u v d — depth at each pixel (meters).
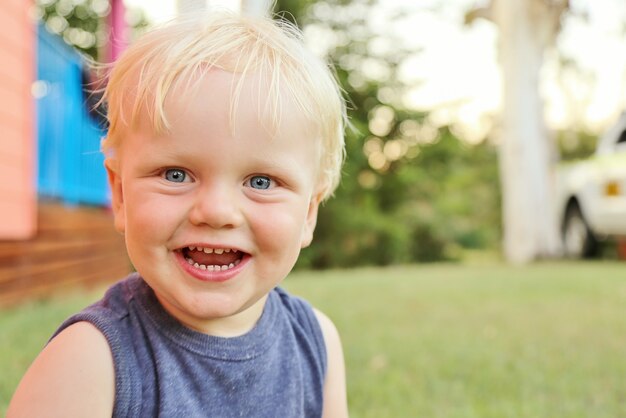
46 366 1.19
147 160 1.18
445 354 3.14
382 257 16.19
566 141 18.97
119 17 6.01
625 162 7.13
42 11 17.45
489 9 10.99
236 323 1.35
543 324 3.84
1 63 4.45
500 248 20.00
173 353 1.27
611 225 7.49
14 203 4.63
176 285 1.20
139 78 1.22
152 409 1.23
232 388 1.31
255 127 1.19
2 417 2.04
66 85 5.89
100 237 6.71
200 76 1.19
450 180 19.50
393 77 17.83
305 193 1.28
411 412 2.37
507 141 10.53
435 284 5.70
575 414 2.36
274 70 1.25
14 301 4.29
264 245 1.22
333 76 1.50
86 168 6.44
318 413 1.50
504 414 2.35
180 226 1.18
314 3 17.27
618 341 3.41
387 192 17.94
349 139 14.69
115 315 1.27
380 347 3.27
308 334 1.53
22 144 4.79
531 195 10.22
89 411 1.17
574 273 6.27
